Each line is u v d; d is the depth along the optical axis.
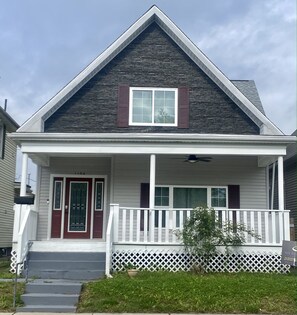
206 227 11.88
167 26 15.45
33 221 13.68
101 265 11.85
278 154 13.31
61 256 12.17
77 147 13.33
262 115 14.70
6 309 8.87
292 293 9.33
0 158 21.73
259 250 12.31
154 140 13.20
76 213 15.60
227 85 15.13
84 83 15.20
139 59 15.52
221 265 12.16
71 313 8.70
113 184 15.47
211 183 15.70
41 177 15.73
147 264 12.20
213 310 8.66
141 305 8.83
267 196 15.74
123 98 15.16
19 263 9.74
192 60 15.57
